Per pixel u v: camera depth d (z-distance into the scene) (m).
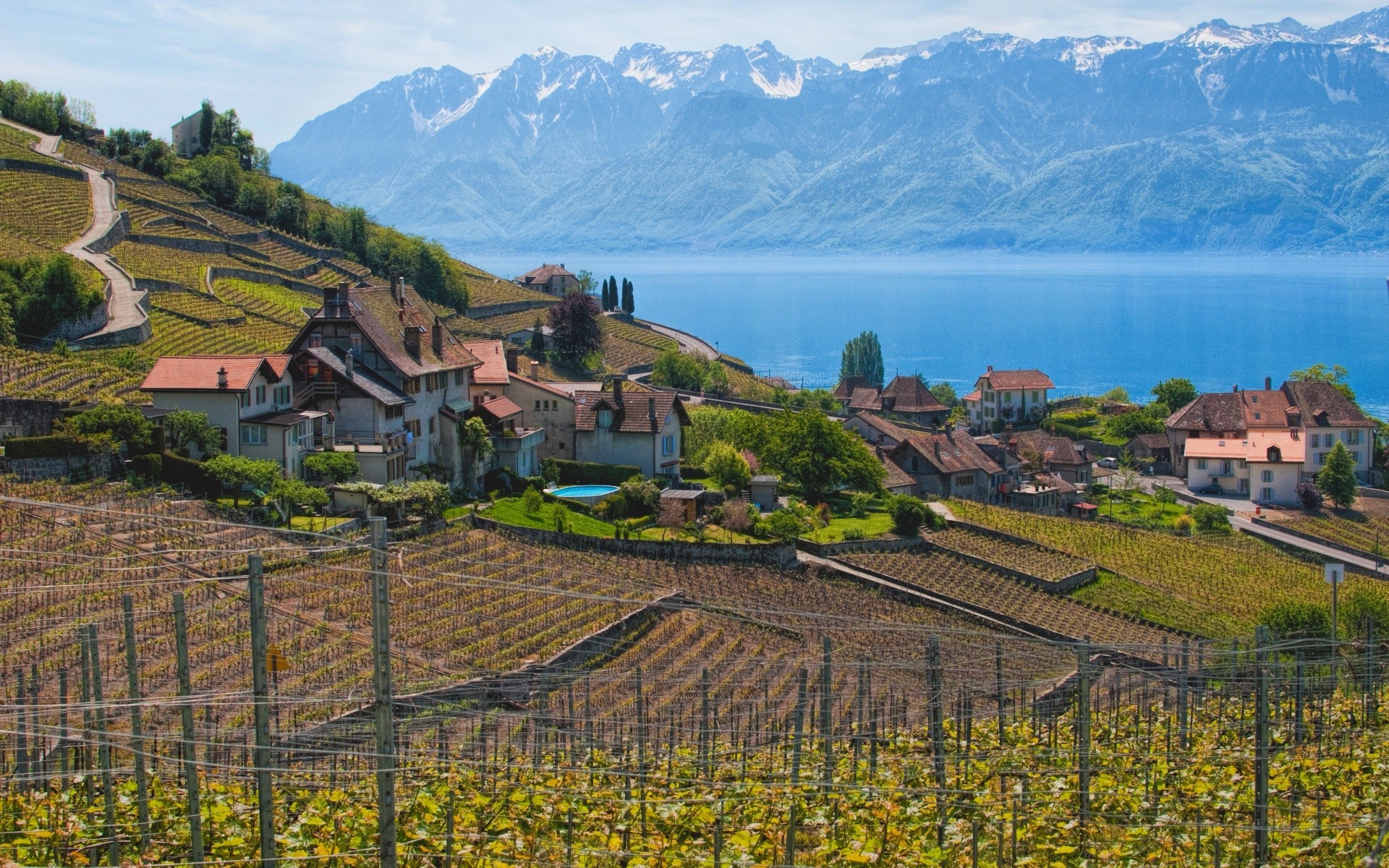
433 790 42.03
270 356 99.31
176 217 199.50
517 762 48.03
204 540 75.44
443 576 60.66
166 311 146.38
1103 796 44.94
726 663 76.31
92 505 78.62
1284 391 180.75
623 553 97.44
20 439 80.69
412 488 91.44
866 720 64.06
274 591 71.69
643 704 64.75
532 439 116.62
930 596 102.62
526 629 75.38
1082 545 126.06
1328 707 60.72
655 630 81.56
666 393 122.06
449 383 112.38
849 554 108.50
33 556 67.62
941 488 147.38
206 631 64.25
